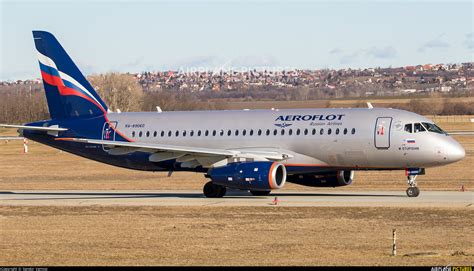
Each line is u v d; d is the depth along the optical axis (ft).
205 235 335.88
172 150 485.97
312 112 494.18
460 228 342.44
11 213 424.05
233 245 309.22
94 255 290.56
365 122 471.21
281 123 492.95
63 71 548.72
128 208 435.12
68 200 486.79
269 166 463.01
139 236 335.88
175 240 323.78
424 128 461.78
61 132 545.85
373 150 467.52
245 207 429.38
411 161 463.01
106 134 536.01
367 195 490.08
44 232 351.67
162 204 452.35
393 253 283.18
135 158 524.52
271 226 357.61
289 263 266.36
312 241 315.58
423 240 314.35
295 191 537.24
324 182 498.69
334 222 365.81
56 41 549.95
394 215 384.06
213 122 513.45
